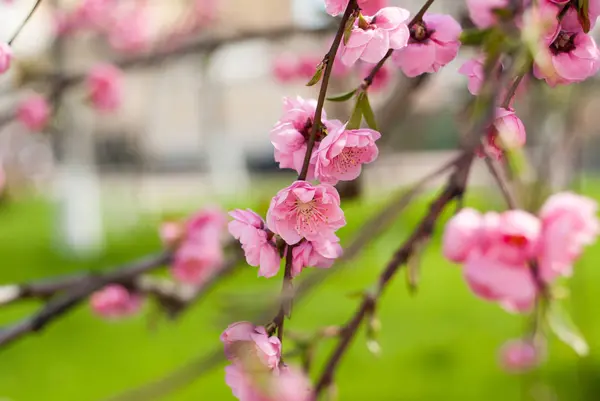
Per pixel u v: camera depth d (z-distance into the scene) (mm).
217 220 2652
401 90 2217
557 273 1352
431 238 1165
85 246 10719
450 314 6719
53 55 5070
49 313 1891
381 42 903
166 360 5625
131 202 15852
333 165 915
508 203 1336
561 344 3791
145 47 5344
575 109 2615
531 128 2777
